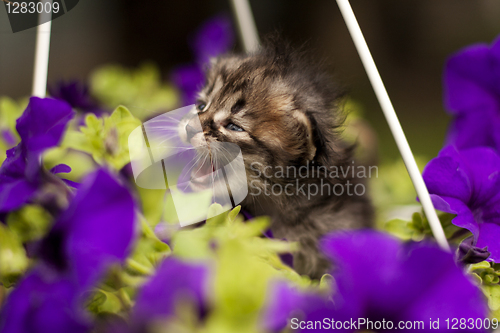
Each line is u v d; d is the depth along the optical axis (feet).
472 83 1.48
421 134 3.50
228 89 1.55
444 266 0.88
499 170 1.32
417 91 4.36
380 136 2.68
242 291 0.75
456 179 1.31
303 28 3.94
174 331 0.76
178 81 1.85
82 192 0.91
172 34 4.09
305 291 1.04
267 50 1.59
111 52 3.90
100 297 1.14
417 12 4.51
